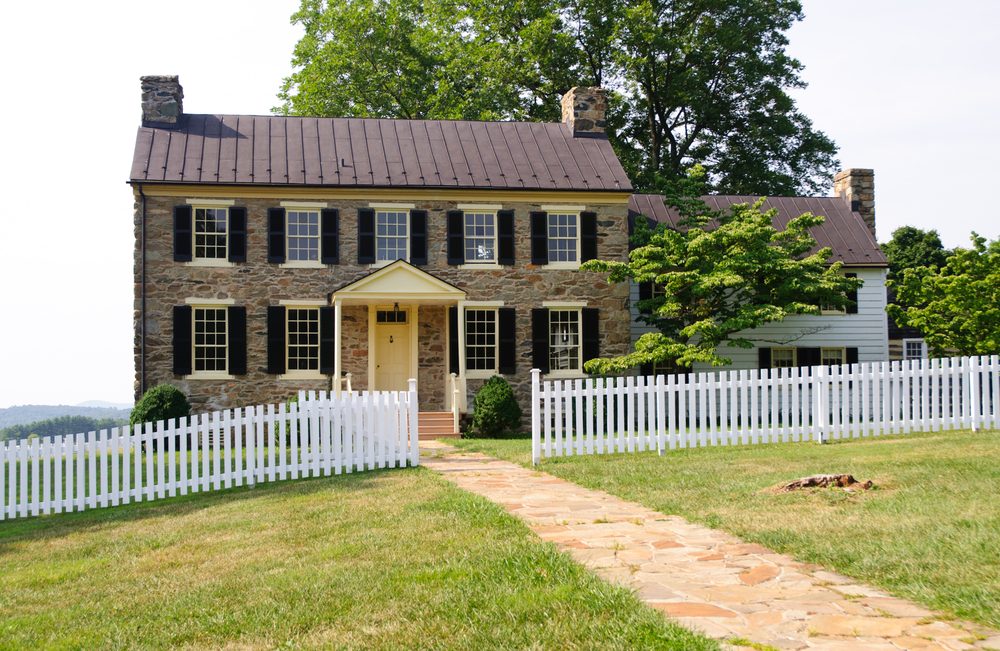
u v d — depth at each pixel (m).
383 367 26.73
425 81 40.34
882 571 6.97
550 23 37.69
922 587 6.49
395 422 14.89
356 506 11.02
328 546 8.87
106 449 13.65
